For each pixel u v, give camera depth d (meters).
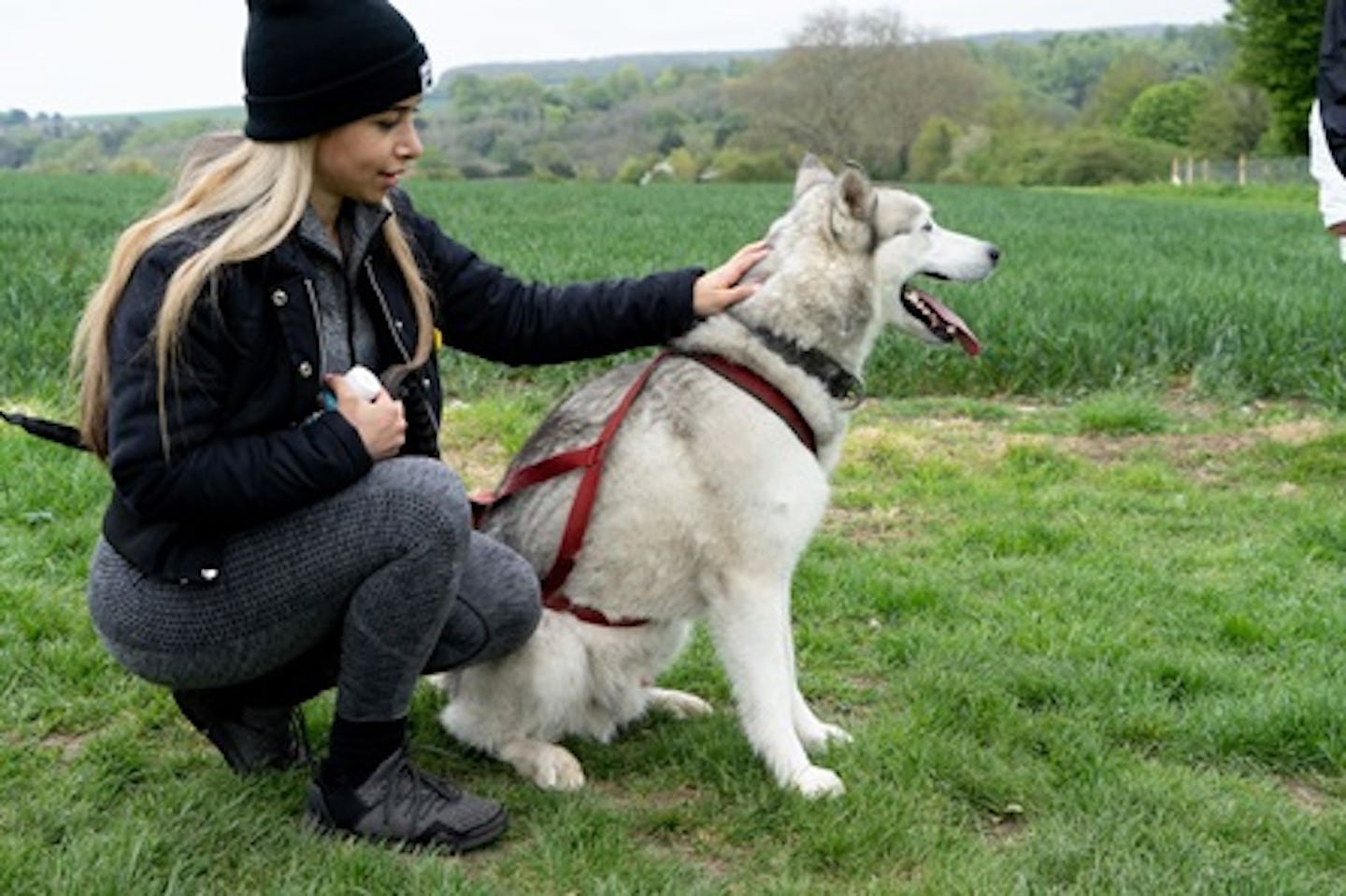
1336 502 6.40
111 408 2.58
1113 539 5.75
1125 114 87.19
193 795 3.15
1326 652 4.40
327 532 2.77
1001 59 121.06
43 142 90.12
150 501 2.60
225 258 2.57
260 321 2.67
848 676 4.31
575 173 85.56
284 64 2.58
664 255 16.45
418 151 2.83
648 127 91.50
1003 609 4.79
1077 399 9.28
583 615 3.41
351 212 2.90
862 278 3.56
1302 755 3.66
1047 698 4.04
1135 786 3.36
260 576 2.78
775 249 3.53
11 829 3.04
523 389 8.98
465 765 3.53
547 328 3.33
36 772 3.35
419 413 3.02
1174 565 5.41
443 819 3.04
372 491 2.79
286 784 3.26
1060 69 118.88
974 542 5.71
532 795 3.30
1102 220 31.58
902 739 3.63
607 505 3.33
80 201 31.52
